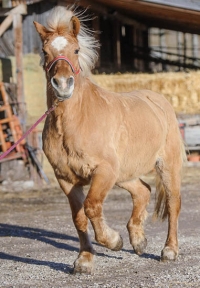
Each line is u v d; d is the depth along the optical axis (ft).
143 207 33.60
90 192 27.22
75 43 27.61
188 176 73.97
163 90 88.63
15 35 72.54
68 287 26.27
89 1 91.15
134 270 29.50
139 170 32.17
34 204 58.03
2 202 59.67
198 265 30.22
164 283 26.53
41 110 81.46
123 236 39.83
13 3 72.69
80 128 27.84
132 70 118.21
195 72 89.81
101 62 109.50
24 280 28.04
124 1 85.56
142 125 31.60
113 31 113.70
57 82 26.27
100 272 29.22
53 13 28.50
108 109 29.53
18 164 70.33
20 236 41.45
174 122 35.24
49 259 33.01
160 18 102.37
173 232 32.50
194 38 157.38
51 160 28.60
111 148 28.55
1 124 70.38
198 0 84.12
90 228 43.73
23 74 78.89
